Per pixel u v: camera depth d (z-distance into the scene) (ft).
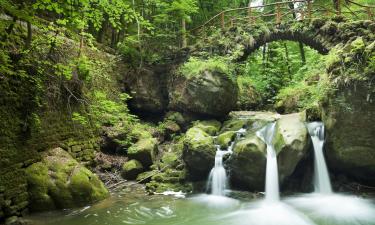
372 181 28.66
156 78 48.08
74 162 27.32
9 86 22.58
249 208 25.26
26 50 23.53
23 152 23.80
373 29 37.60
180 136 40.93
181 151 35.68
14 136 22.86
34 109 25.07
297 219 22.72
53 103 28.37
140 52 46.78
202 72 40.24
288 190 29.32
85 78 32.35
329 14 48.88
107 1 23.00
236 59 44.86
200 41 48.32
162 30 49.98
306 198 27.50
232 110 45.50
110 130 37.42
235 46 45.96
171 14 49.26
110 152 36.88
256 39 46.06
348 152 27.61
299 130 29.60
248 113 44.88
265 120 36.22
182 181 31.14
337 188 28.86
